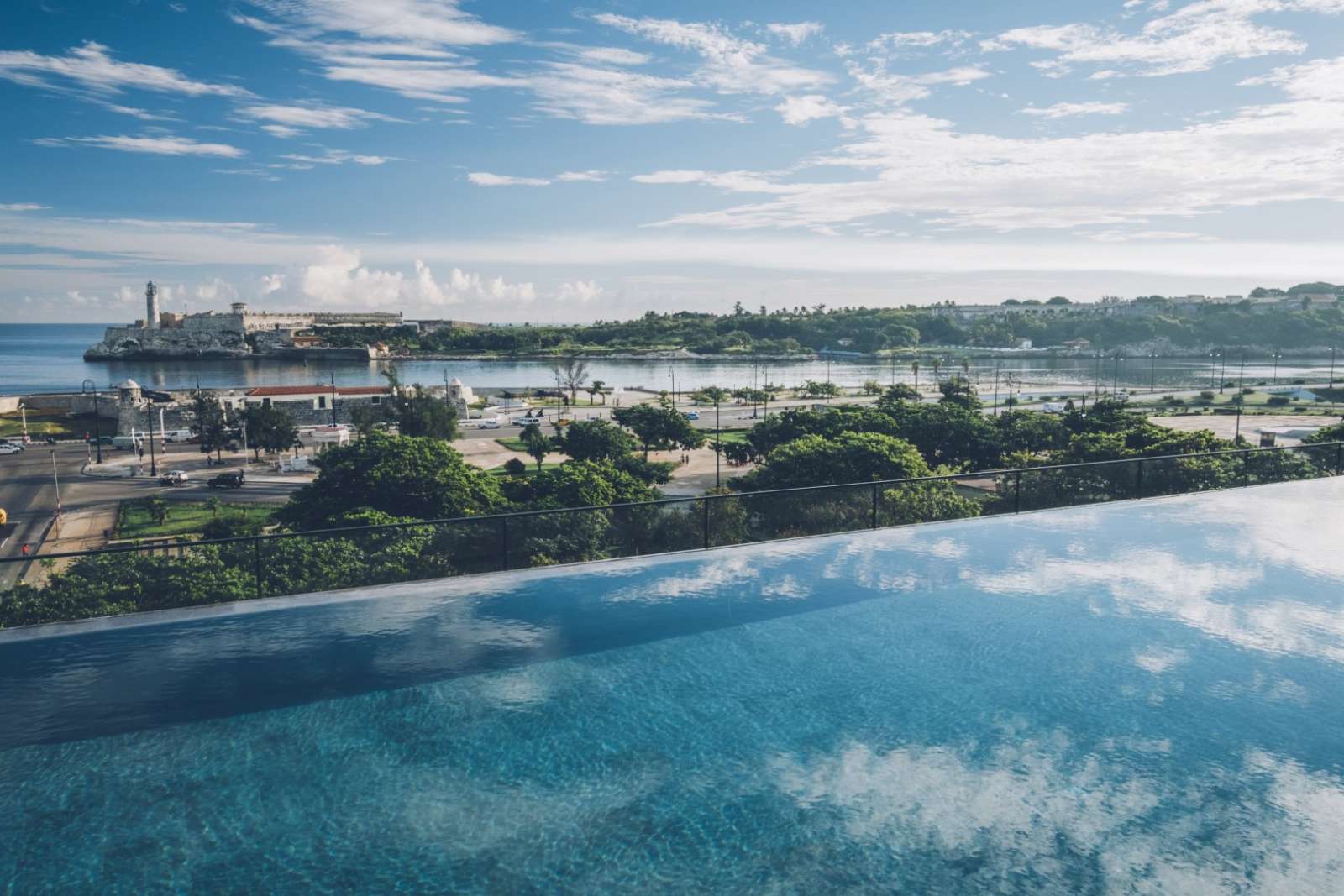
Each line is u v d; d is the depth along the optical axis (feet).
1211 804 18.35
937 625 29.32
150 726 22.09
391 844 17.17
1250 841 17.08
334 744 21.18
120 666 26.07
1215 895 15.48
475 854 16.85
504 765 20.29
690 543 39.91
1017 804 18.45
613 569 36.60
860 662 26.25
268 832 17.51
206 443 297.74
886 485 44.86
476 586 34.22
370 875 16.19
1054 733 21.57
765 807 18.48
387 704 23.44
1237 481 56.03
